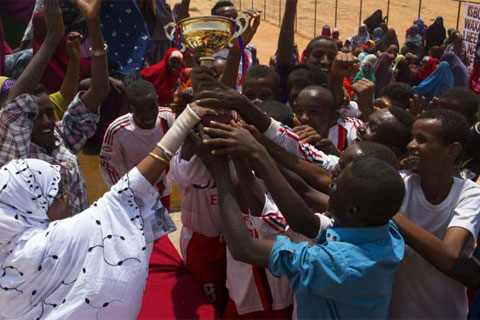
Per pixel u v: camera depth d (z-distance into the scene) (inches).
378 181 75.0
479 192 95.3
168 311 130.3
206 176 124.4
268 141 101.7
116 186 89.9
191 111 90.2
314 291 78.4
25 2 314.0
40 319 86.3
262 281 112.9
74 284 86.0
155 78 229.3
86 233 87.0
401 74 510.6
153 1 261.6
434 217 97.0
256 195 98.1
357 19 1010.1
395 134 109.3
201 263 138.4
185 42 99.1
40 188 89.1
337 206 80.5
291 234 106.2
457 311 100.3
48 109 119.3
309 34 925.8
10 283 85.6
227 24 98.3
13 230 85.6
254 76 145.0
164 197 171.9
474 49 551.5
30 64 122.3
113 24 226.5
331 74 161.0
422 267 97.7
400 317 100.1
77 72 156.8
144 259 90.0
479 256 108.6
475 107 152.1
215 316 128.7
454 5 1104.8
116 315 88.4
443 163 94.8
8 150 113.0
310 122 128.6
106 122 207.8
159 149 90.1
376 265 76.1
